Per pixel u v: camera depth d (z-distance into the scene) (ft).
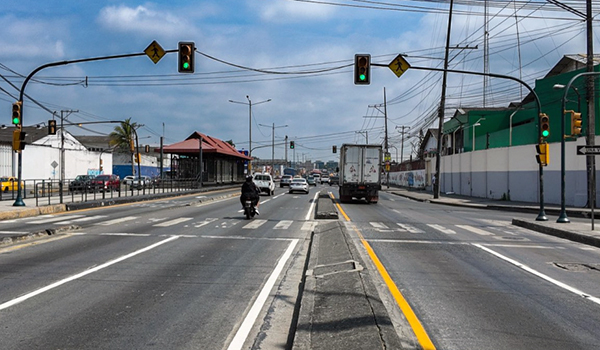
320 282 25.16
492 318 20.33
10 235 41.91
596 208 79.77
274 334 18.21
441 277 28.55
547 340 17.65
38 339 17.22
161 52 63.21
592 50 75.46
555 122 109.81
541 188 61.93
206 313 20.75
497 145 136.98
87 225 53.72
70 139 228.02
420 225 59.31
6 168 172.76
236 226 55.11
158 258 33.63
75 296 23.12
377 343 14.78
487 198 119.85
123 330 18.35
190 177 175.42
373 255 36.06
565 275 29.81
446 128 188.85
